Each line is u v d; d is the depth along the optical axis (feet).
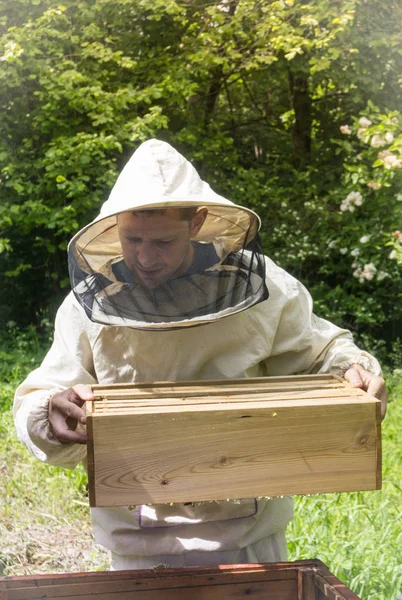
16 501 14.24
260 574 5.59
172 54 29.40
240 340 6.07
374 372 6.19
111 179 26.16
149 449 5.07
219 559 6.14
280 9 25.73
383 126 21.88
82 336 6.18
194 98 30.14
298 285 6.55
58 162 25.44
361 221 26.21
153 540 6.13
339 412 5.25
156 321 5.66
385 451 16.69
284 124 33.47
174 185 5.69
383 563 10.00
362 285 27.53
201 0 28.40
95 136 25.31
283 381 6.03
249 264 5.77
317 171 29.55
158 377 6.08
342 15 25.00
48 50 26.84
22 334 29.19
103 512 6.31
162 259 5.56
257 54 28.35
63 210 26.04
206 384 5.88
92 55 26.30
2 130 28.02
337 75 27.78
